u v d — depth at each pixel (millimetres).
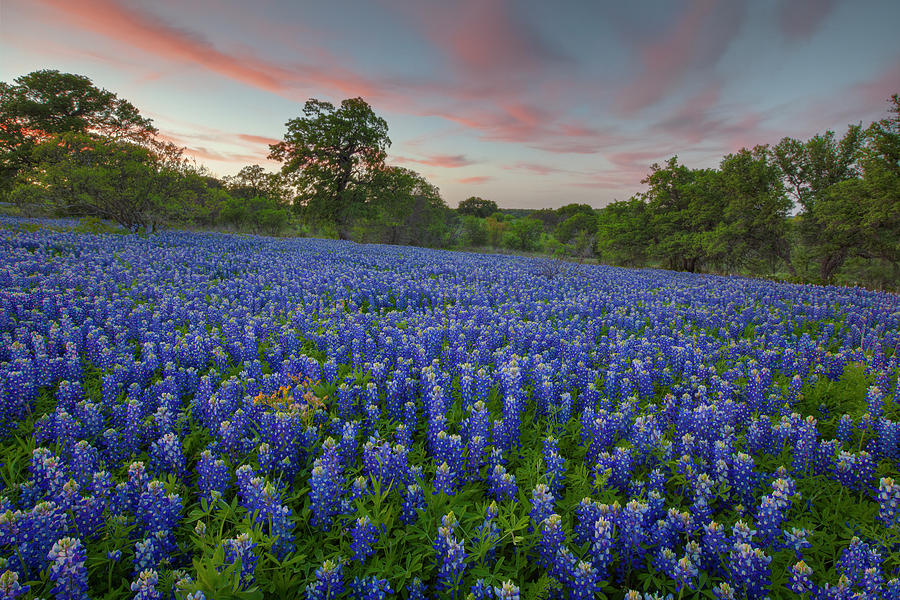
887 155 30672
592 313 12383
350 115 49938
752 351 8898
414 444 4773
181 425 4758
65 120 50188
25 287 10938
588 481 4043
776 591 2971
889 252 33812
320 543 3334
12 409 4820
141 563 2871
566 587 2908
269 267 18797
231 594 2537
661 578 3092
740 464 3762
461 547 2844
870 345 9305
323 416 5047
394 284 15773
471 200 142500
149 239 24328
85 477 3676
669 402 5277
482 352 7512
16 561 2729
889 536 3244
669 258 45906
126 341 7918
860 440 4773
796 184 40688
